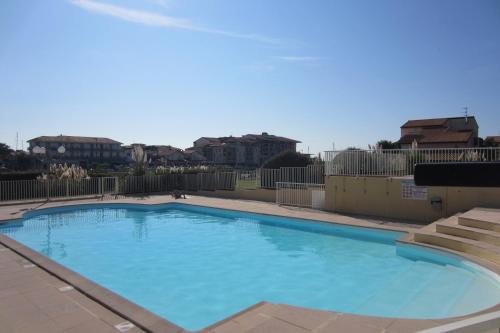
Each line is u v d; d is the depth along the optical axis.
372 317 5.42
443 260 9.70
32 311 5.84
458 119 48.44
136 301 8.23
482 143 43.75
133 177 24.41
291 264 10.67
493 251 8.55
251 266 10.59
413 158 14.86
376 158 15.68
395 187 14.68
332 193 16.58
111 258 11.48
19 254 9.41
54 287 6.93
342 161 16.48
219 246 12.81
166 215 18.67
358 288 8.64
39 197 21.02
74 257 11.61
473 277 8.62
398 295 7.95
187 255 11.78
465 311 6.77
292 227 15.41
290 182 20.19
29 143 83.44
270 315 5.57
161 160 81.81
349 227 13.62
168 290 8.84
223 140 98.44
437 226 10.75
